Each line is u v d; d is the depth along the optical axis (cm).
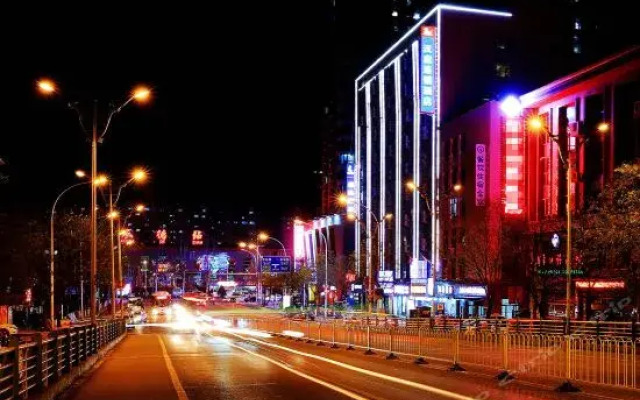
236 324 6481
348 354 2902
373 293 8225
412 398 1495
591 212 4697
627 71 5262
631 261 3822
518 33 8581
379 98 11225
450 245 7581
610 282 4244
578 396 1549
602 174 5478
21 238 5738
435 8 8669
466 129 7444
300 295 12675
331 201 14662
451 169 7794
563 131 6103
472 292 6494
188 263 19838
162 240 15638
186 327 6344
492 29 8550
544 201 6303
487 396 1534
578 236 4294
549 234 5709
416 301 8656
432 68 8512
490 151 6831
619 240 3619
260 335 4872
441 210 7719
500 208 6475
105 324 3059
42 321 5859
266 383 1795
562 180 5994
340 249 12731
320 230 13925
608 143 5450
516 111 6209
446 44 8475
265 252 17625
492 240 6106
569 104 6038
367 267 10112
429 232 8562
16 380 1221
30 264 6041
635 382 1602
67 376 1786
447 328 4622
